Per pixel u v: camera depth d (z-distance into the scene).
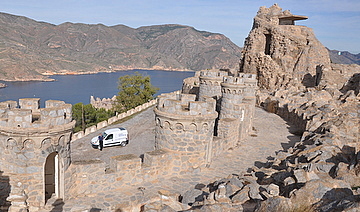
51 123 12.45
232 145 23.83
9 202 12.39
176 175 17.14
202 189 14.12
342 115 24.19
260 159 21.22
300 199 9.45
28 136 12.09
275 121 35.47
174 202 11.81
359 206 7.54
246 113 26.70
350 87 42.59
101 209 12.77
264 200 10.24
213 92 30.62
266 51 61.38
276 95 44.84
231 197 11.91
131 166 15.44
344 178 11.27
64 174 13.32
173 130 16.97
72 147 31.91
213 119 17.70
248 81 33.66
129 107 69.88
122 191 14.95
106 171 15.05
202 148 17.53
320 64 52.06
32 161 12.43
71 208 12.67
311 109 30.84
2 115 12.12
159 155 16.44
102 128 40.69
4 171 12.51
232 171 18.39
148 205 11.59
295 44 55.19
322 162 13.48
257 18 61.25
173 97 18.73
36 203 12.76
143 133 38.03
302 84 53.09
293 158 16.86
